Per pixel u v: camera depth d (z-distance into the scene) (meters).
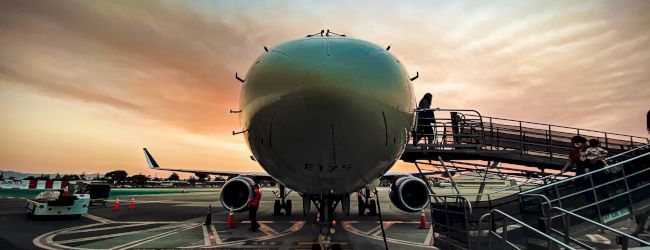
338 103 4.46
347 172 5.50
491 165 13.59
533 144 12.45
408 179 12.59
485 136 12.12
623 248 5.48
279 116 4.70
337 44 5.15
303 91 4.48
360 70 4.71
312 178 5.71
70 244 9.88
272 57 5.14
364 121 4.68
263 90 4.86
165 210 20.97
